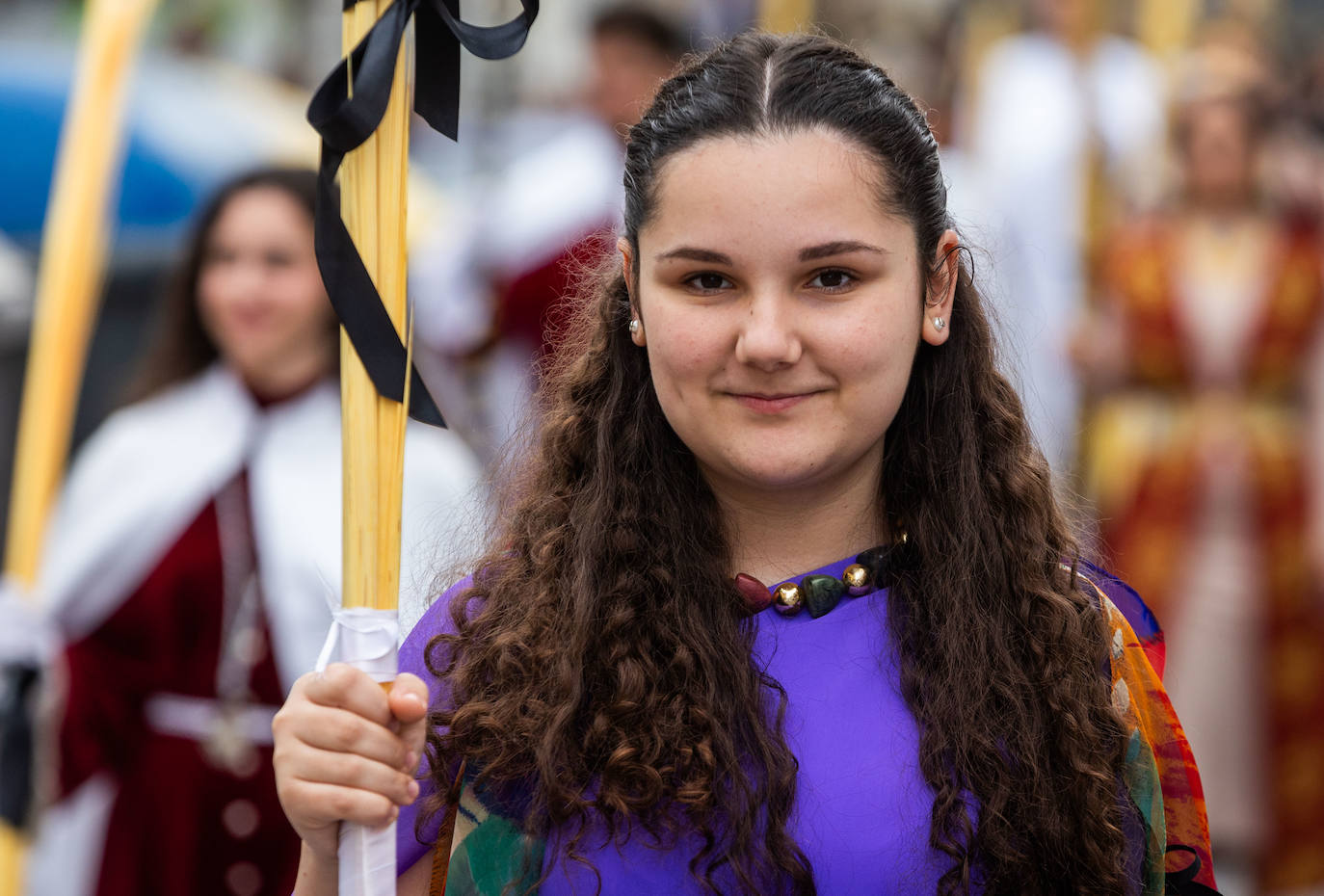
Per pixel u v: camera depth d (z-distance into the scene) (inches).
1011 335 135.2
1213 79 287.3
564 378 121.8
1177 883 114.4
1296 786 279.3
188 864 201.0
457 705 109.9
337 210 100.3
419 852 109.3
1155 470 283.6
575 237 272.1
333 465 208.4
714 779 102.9
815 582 108.7
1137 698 114.0
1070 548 117.8
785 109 101.5
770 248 100.5
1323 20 402.3
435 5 102.0
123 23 204.2
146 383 214.2
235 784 201.8
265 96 336.8
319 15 418.0
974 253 125.3
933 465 113.7
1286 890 279.3
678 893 101.8
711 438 103.7
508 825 106.1
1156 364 285.1
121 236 290.4
